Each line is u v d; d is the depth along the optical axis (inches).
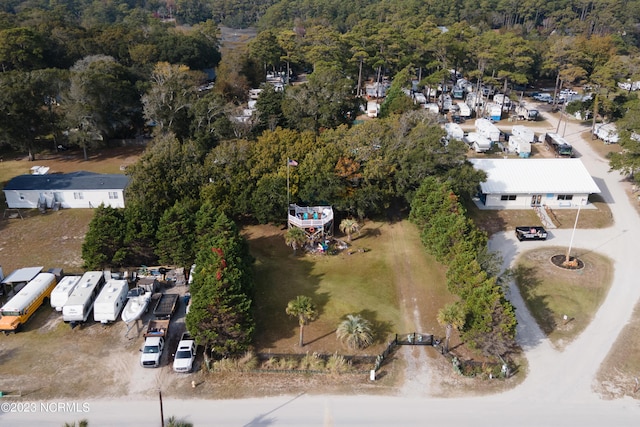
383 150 2377.0
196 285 1525.6
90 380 1368.1
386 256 2090.3
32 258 2007.9
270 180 2201.0
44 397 1302.9
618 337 1622.8
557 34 6791.3
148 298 1667.1
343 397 1331.2
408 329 1635.1
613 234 2341.3
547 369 1466.5
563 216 2496.3
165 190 2135.8
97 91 3093.0
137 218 1836.9
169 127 3024.1
